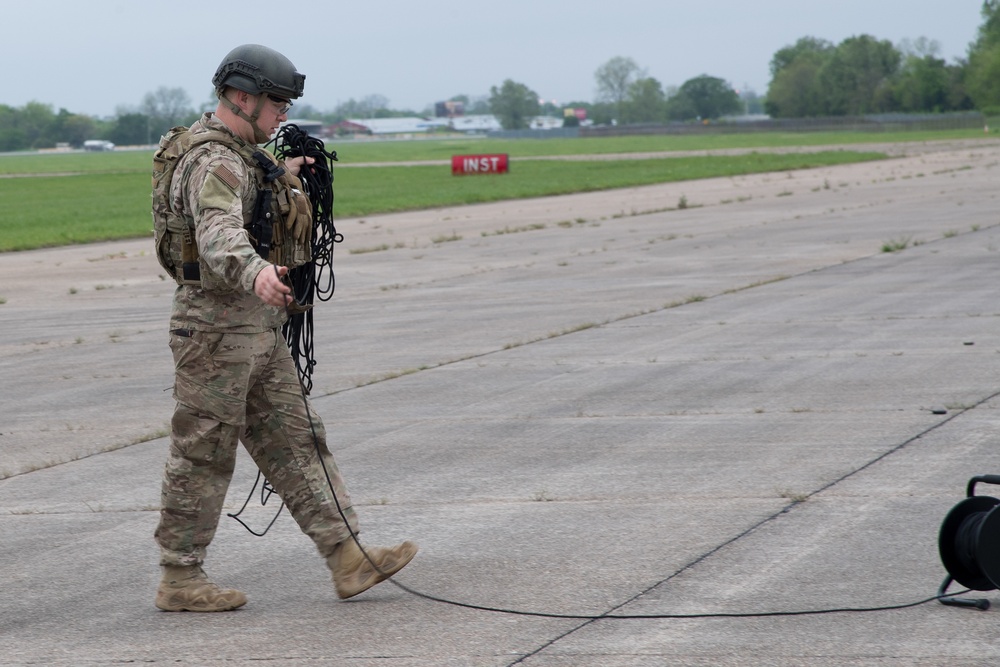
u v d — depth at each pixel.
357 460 7.90
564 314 14.91
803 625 4.72
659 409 9.23
